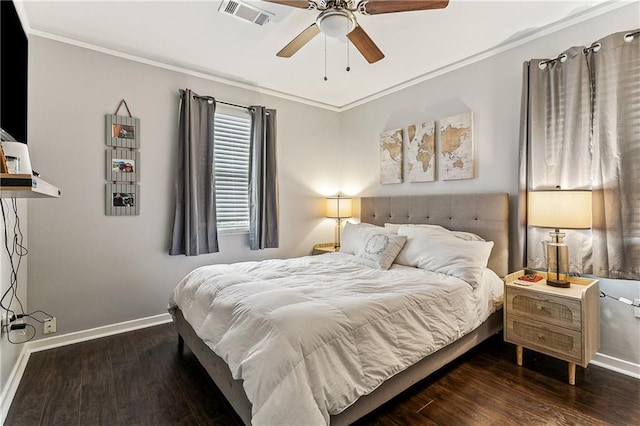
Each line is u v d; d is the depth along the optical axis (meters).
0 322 1.82
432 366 1.97
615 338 2.24
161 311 3.18
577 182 2.32
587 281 2.28
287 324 1.45
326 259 3.08
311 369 1.36
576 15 2.35
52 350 2.56
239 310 1.70
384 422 1.70
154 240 3.13
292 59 3.08
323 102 4.39
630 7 2.16
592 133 2.26
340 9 1.85
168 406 1.86
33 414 1.78
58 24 2.47
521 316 2.26
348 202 4.26
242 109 3.72
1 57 1.39
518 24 2.47
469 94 3.10
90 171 2.79
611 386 2.03
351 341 1.54
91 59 2.79
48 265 2.61
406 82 3.65
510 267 2.82
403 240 2.89
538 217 2.24
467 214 3.01
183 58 3.06
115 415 1.78
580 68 2.30
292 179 4.16
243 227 3.76
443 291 2.12
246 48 2.86
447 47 2.85
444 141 3.29
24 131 1.76
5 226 1.94
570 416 1.75
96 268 2.83
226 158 3.64
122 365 2.33
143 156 3.05
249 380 1.36
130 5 2.23
